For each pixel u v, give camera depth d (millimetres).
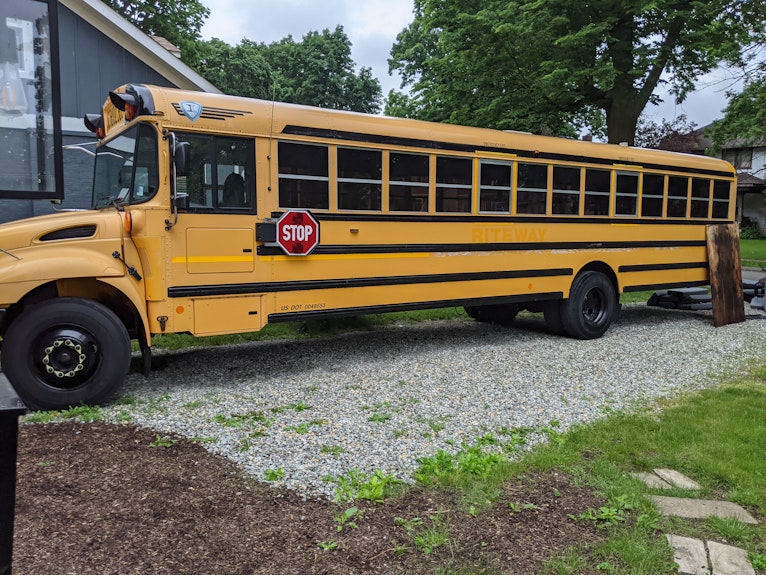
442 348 7562
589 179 8328
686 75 15797
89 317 4809
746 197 37062
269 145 5691
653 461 4059
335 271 6188
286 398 5254
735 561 2869
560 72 12078
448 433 4477
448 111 18656
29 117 5449
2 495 1514
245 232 5578
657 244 9250
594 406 5266
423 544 2881
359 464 3844
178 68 10859
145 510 3064
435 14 14758
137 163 5211
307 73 44312
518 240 7660
